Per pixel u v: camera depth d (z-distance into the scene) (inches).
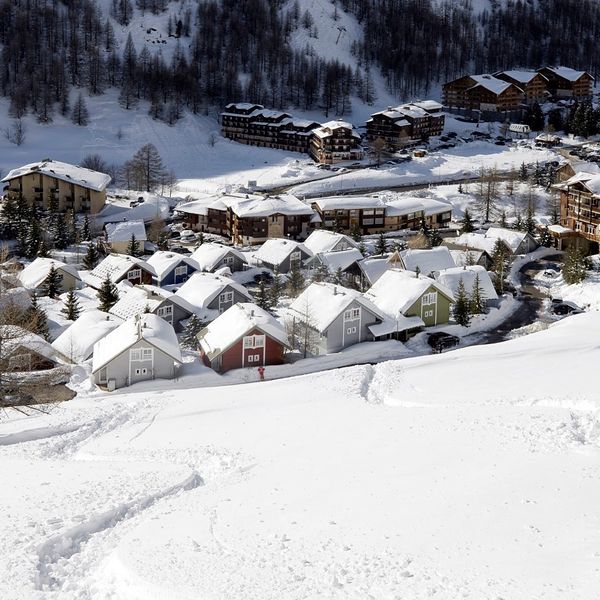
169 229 4365.2
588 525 815.7
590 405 1416.1
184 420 1520.7
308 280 3129.9
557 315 2792.8
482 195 4446.4
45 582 786.2
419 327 2561.5
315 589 706.8
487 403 1502.2
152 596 719.7
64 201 4694.9
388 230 4165.8
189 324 2498.8
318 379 1798.7
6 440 1446.9
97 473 1146.0
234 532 862.5
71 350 2293.3
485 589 675.4
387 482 1007.6
